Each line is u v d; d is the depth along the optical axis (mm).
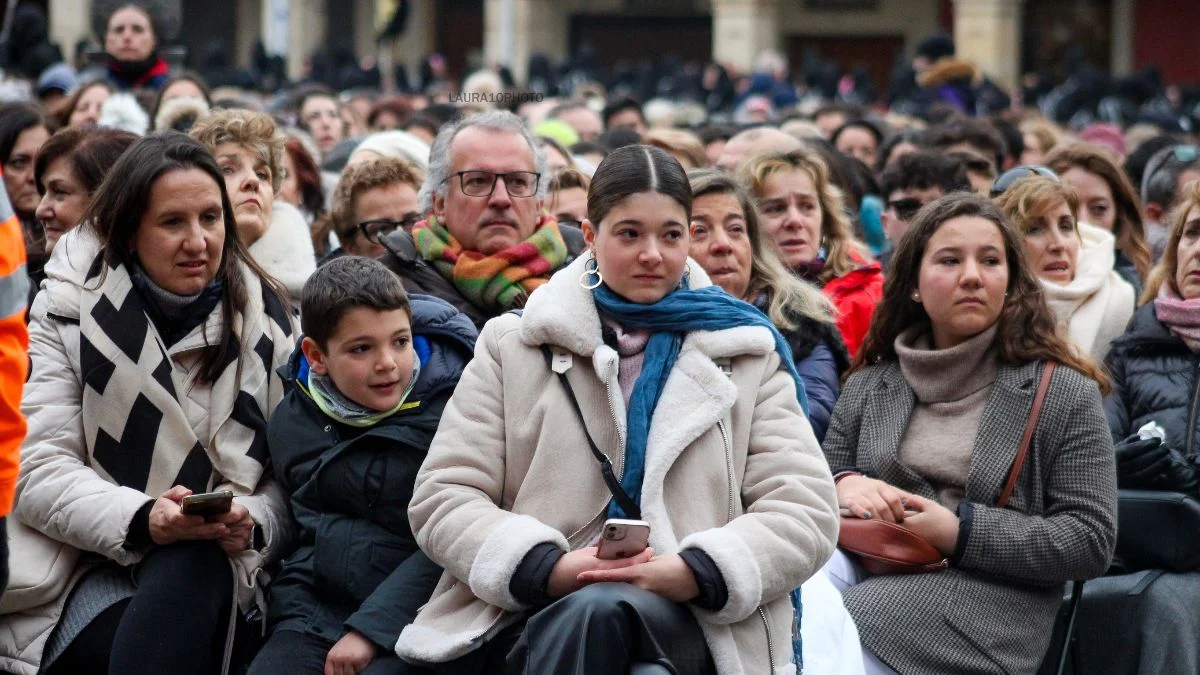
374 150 8445
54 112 10469
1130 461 5973
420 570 4977
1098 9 41719
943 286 5668
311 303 5105
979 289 5637
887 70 44781
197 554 5031
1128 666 5918
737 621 4602
